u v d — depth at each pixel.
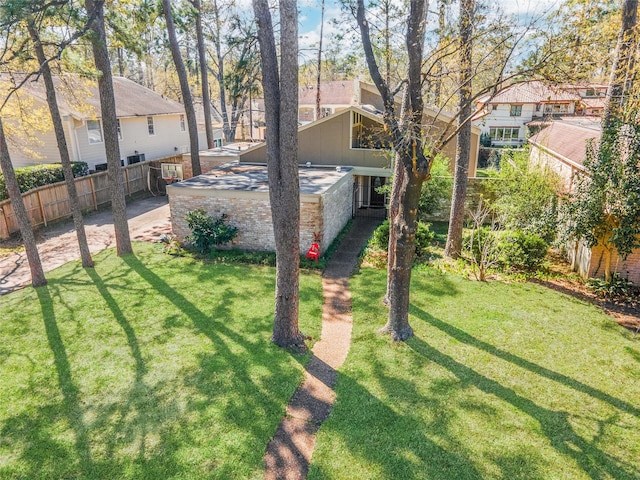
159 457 6.38
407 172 8.77
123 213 15.09
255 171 19.12
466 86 9.91
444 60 9.98
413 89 8.38
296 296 9.30
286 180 8.62
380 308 11.06
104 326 10.28
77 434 6.86
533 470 6.06
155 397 7.70
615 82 11.76
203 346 9.34
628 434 6.70
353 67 27.14
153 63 47.41
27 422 7.14
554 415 7.13
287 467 6.22
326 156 20.25
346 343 9.54
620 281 11.76
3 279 13.52
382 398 7.62
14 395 7.82
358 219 19.97
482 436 6.69
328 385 8.08
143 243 16.70
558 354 8.88
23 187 19.34
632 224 10.73
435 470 6.09
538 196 15.41
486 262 13.35
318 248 14.30
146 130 29.64
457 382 8.01
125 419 7.17
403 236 9.10
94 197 21.89
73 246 16.55
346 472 6.09
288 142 8.44
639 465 6.13
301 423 7.10
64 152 13.19
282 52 8.05
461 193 13.90
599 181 11.15
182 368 8.55
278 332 9.42
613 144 10.95
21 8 9.52
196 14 21.83
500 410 7.26
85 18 11.52
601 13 11.91
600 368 8.41
